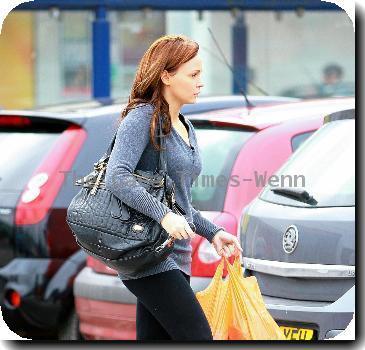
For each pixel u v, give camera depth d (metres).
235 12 20.78
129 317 11.53
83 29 32.59
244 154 11.33
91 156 12.60
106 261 8.23
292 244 9.89
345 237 9.62
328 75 34.06
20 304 12.52
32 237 12.57
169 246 8.05
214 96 13.97
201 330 8.20
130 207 8.13
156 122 8.17
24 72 32.78
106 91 20.98
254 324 8.80
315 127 11.63
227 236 8.78
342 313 9.55
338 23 33.94
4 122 13.26
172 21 32.91
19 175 12.86
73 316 12.41
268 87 33.88
